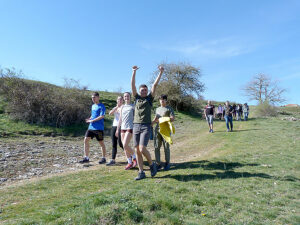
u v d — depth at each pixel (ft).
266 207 11.69
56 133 38.60
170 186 13.70
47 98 43.70
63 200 11.92
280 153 25.11
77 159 23.66
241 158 22.58
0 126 35.53
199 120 81.71
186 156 25.54
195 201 11.70
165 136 17.03
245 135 40.55
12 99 42.09
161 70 15.51
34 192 13.64
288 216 10.64
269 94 162.61
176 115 84.33
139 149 15.67
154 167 16.20
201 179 15.75
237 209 11.20
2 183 15.72
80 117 46.14
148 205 10.59
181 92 94.79
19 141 30.71
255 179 16.10
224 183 15.02
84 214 9.55
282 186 14.92
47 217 9.54
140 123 15.48
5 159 21.62
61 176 17.06
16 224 8.99
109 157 25.43
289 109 156.04
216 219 9.98
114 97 78.74
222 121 77.51
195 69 95.04
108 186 14.53
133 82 15.35
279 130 46.47
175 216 9.95
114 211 9.61
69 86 51.03
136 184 14.32
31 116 40.73
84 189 13.99
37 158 22.94
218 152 26.86
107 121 51.72
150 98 15.66
